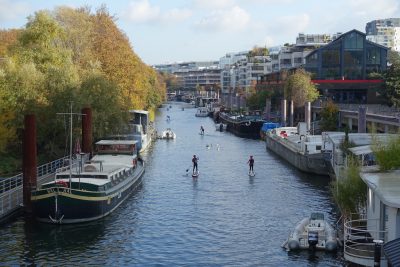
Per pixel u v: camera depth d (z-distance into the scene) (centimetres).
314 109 12206
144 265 3503
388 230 2891
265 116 14088
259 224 4488
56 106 6931
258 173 7106
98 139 7706
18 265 3466
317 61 14050
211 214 4838
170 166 7794
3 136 6372
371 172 3662
